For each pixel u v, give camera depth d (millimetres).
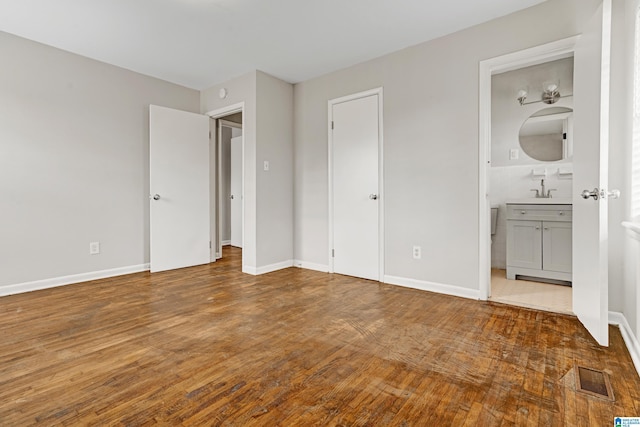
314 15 2602
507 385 1514
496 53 2641
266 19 2660
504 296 2838
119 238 3678
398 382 1545
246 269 3828
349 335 2074
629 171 1978
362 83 3500
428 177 3025
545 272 3238
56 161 3205
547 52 2420
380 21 2686
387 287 3184
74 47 3174
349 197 3646
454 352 1840
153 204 3809
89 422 1266
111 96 3584
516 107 3785
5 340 1996
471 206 2785
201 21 2689
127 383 1535
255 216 3727
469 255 2807
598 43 1861
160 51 3258
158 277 3594
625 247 2053
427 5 2463
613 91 2129
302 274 3744
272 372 1636
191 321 2311
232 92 4000
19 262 2996
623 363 1698
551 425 1246
